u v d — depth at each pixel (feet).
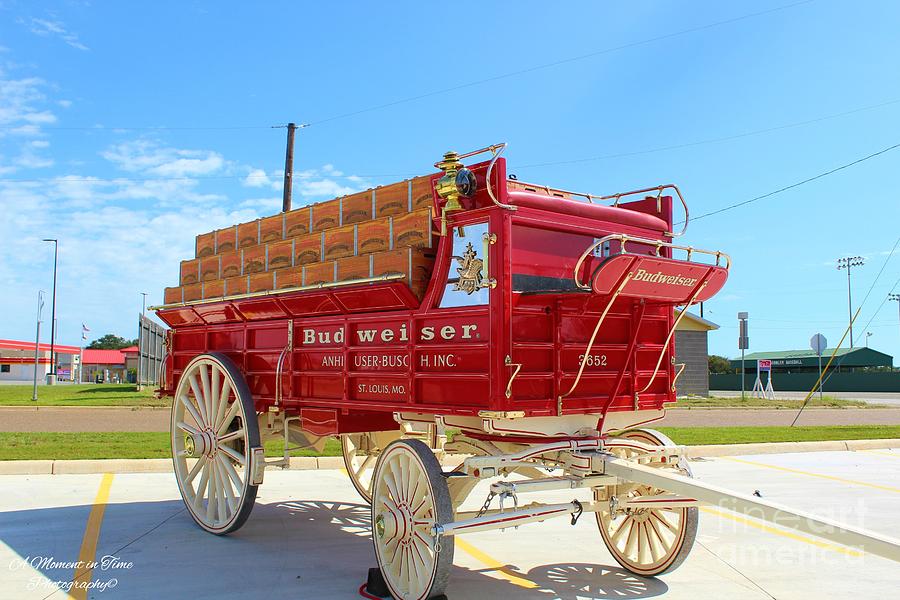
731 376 200.75
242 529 23.09
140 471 33.09
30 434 42.42
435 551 14.85
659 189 20.38
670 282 15.71
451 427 16.44
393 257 17.61
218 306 24.63
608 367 17.89
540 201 17.15
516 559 20.13
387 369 18.20
